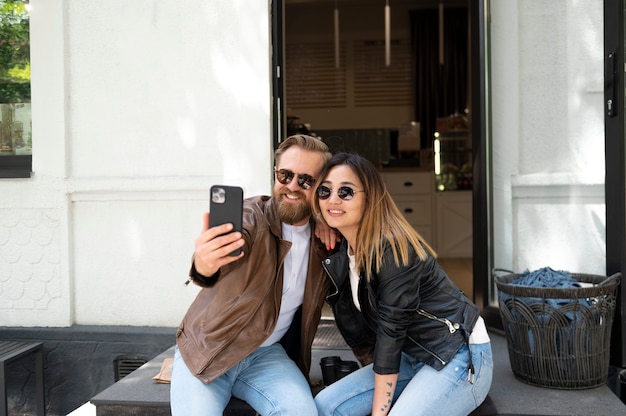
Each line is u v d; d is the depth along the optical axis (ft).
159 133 11.65
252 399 7.09
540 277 9.11
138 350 11.37
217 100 11.48
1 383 10.01
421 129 28.40
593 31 10.96
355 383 7.20
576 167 11.14
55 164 11.71
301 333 7.58
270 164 11.37
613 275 8.71
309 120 29.48
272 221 7.33
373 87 29.12
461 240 23.34
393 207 6.89
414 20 28.35
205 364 6.88
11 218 11.89
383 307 6.69
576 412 7.65
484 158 11.70
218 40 11.45
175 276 11.68
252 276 7.16
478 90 11.71
